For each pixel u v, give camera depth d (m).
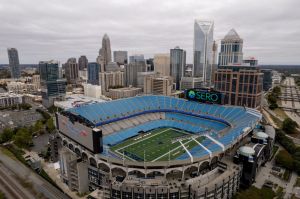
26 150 170.75
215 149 121.75
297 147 149.38
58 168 140.38
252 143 136.88
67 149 133.00
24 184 120.75
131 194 97.31
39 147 176.88
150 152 146.25
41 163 148.88
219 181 100.06
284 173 126.75
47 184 121.50
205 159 116.06
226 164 115.44
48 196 110.19
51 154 153.50
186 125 198.00
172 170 111.31
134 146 157.75
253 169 114.19
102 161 118.31
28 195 110.88
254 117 171.62
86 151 127.75
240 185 117.19
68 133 140.75
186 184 102.81
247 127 148.00
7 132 189.75
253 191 102.62
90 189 118.75
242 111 189.50
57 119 152.25
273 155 149.88
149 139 171.50
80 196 111.94
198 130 185.62
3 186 118.62
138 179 107.88
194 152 136.00
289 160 129.75
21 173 133.00
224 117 189.12
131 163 111.00
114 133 178.38
